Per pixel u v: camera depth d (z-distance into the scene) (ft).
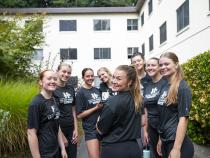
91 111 19.31
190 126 30.04
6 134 23.72
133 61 19.69
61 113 18.66
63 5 145.79
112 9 105.70
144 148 17.61
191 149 13.30
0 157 23.77
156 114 17.07
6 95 24.91
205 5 43.98
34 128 13.15
